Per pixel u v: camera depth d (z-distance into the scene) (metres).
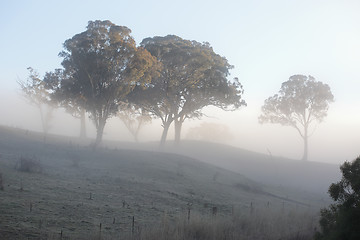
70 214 10.29
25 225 8.38
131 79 36.22
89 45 34.69
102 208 11.86
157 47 42.75
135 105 49.06
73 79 39.97
